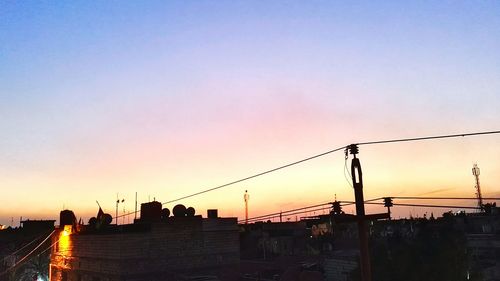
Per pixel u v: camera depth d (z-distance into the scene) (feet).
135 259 90.89
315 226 123.85
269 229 142.00
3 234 191.01
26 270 162.71
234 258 103.86
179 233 97.86
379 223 107.55
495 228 107.24
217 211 109.70
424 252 74.69
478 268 81.82
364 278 41.68
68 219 128.77
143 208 105.19
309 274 90.53
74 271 111.04
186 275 95.91
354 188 43.88
